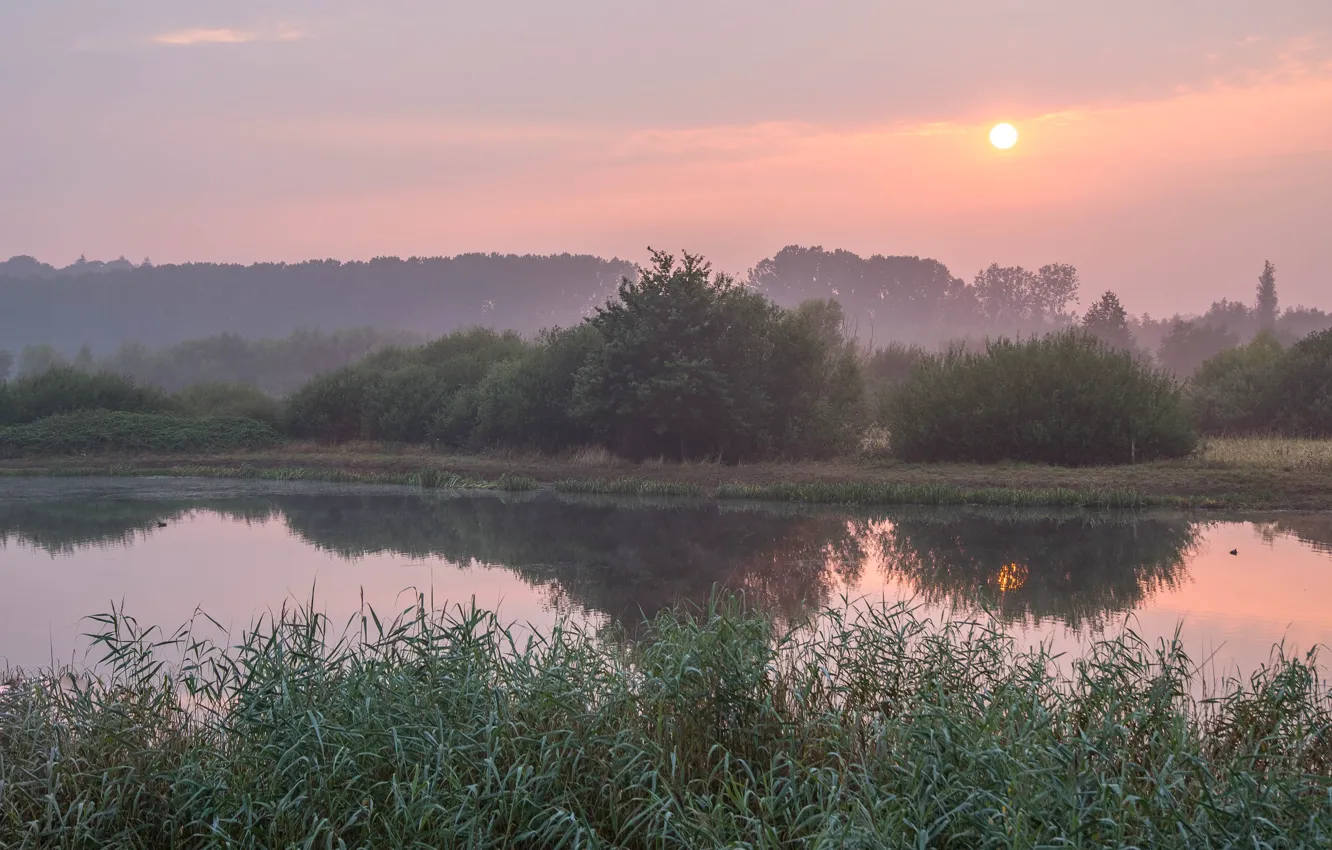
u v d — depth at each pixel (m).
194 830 6.38
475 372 39.91
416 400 38.88
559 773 6.52
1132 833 5.47
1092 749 6.04
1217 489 23.06
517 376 34.91
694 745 6.96
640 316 31.58
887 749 6.61
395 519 22.52
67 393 42.28
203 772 6.55
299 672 7.10
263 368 129.62
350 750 6.37
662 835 5.81
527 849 6.16
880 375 52.59
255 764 6.54
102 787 6.53
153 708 7.50
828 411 32.31
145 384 46.00
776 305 33.78
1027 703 6.94
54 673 10.16
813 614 12.30
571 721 7.08
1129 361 29.45
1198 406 36.09
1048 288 189.88
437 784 6.27
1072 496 22.89
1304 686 7.54
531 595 14.20
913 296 192.88
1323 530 19.14
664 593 14.25
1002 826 5.48
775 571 15.81
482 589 14.66
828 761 6.88
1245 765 6.50
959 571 15.56
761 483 26.62
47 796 6.25
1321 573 15.09
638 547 18.30
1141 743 6.89
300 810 6.21
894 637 8.68
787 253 199.38
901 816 5.55
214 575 15.88
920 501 23.83
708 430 31.28
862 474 27.33
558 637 8.12
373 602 13.74
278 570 16.30
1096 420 27.84
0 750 6.81
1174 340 108.81
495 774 6.18
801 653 8.67
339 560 17.23
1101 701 7.29
